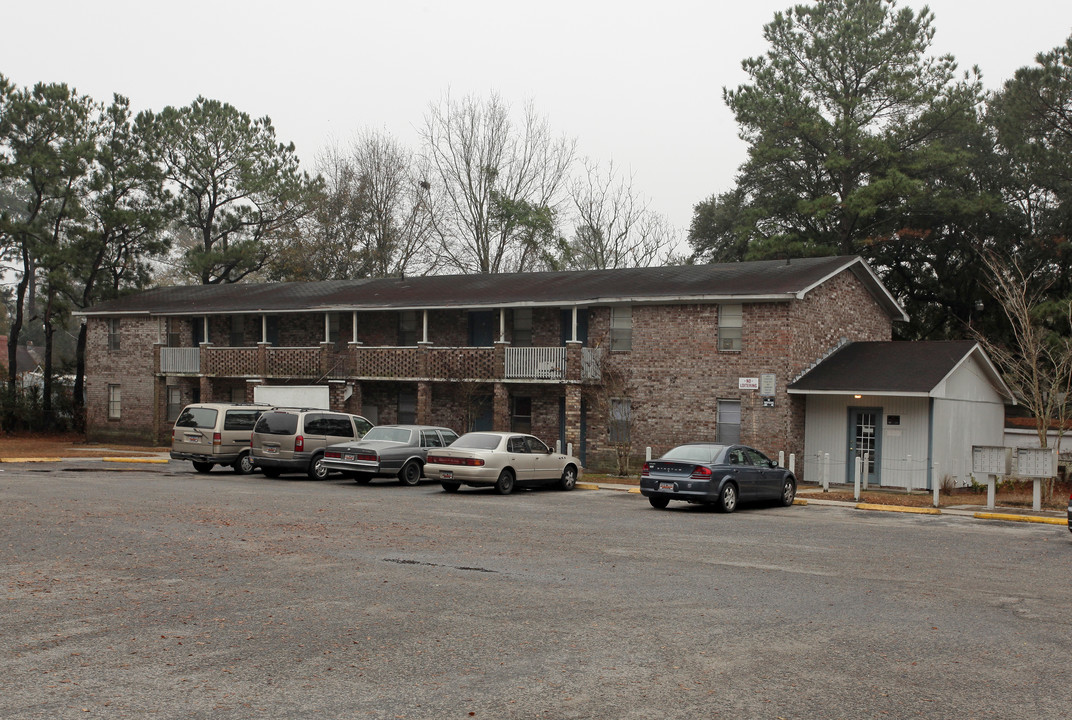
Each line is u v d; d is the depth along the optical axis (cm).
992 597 1100
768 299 2927
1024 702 707
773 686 734
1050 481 2383
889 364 2966
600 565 1264
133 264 5175
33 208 5100
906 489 2795
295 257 5531
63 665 756
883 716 670
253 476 2769
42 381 6231
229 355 3984
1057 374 2898
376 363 3641
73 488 2158
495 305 3425
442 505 2028
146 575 1119
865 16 4372
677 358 3120
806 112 4322
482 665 775
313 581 1103
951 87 4238
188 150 5331
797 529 1745
